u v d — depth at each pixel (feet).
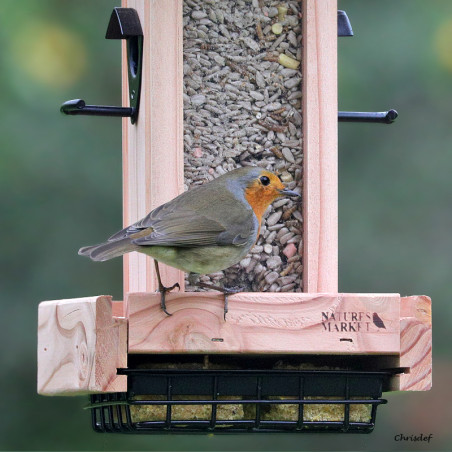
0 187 51.72
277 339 33.09
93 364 31.81
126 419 34.50
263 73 38.04
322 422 35.04
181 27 36.19
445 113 53.06
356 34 53.21
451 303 51.42
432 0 53.62
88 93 53.42
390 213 52.85
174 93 36.04
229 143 37.65
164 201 35.88
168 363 34.76
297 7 38.34
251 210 35.55
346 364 35.60
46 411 51.16
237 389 34.17
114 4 54.49
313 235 37.22
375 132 53.36
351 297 33.47
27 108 52.49
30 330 51.24
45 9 53.88
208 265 34.17
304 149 37.73
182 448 51.55
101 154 52.70
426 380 33.86
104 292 51.96
